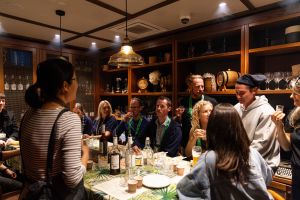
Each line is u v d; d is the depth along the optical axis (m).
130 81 3.85
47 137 0.99
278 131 1.66
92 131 3.44
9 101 3.37
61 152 1.00
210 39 3.01
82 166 1.07
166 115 2.33
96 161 1.91
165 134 2.28
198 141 1.94
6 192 2.41
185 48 3.31
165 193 1.31
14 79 3.42
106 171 1.66
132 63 2.35
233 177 1.02
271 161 1.73
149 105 3.72
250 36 2.56
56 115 1.02
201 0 2.17
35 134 1.00
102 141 2.07
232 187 1.02
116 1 2.20
